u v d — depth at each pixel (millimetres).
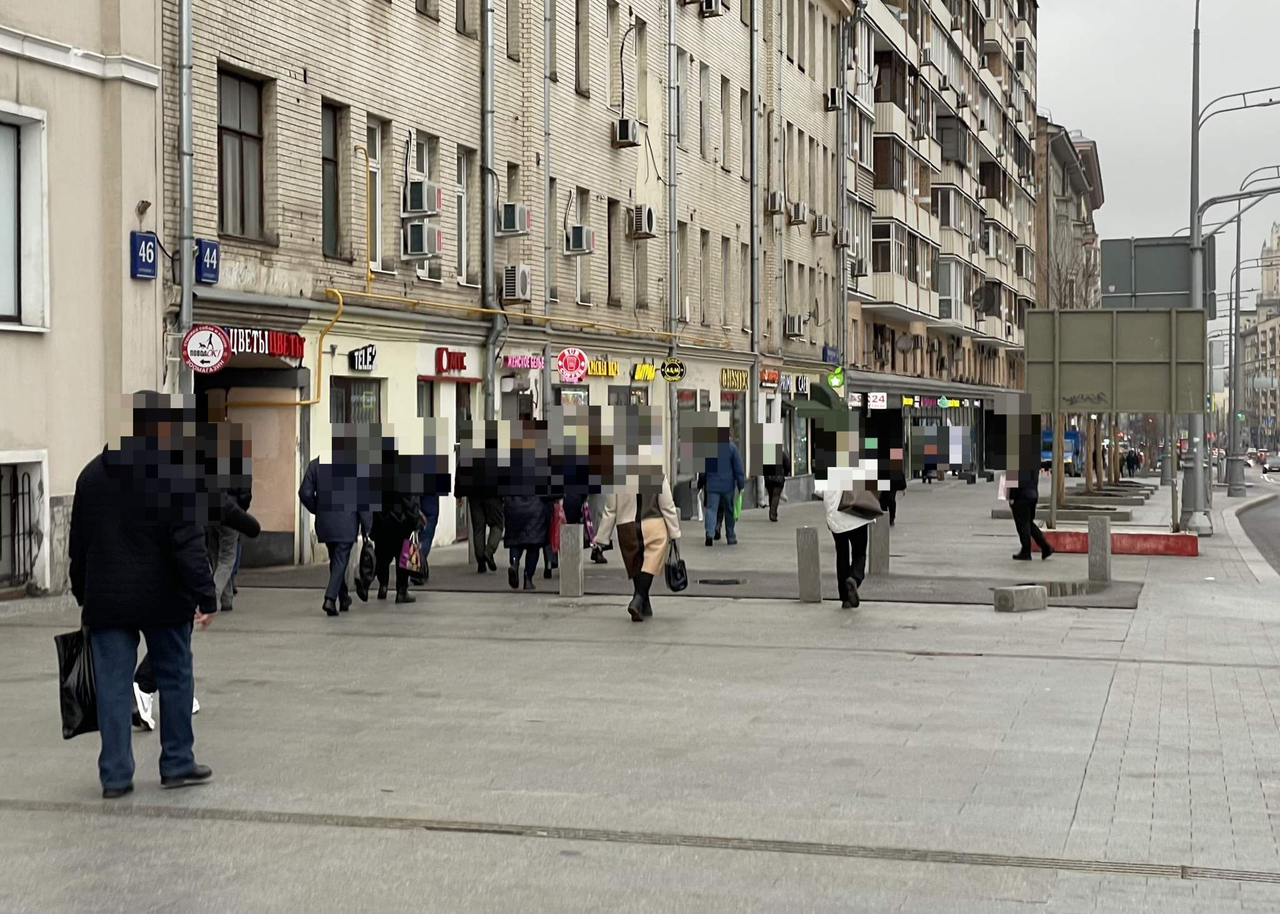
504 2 27484
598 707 10125
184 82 17875
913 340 64938
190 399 7582
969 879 6242
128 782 7680
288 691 10727
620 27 32781
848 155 52750
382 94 22984
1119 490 45250
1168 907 5863
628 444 14648
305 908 5852
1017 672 11633
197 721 9602
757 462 39844
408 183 23641
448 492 16438
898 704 10258
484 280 26297
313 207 20953
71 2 16391
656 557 14609
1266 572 20031
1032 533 21922
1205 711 10016
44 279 15969
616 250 33125
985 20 80438
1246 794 7707
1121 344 24391
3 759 8555
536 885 6145
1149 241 27219
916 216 61500
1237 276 54000
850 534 15594
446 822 7141
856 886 6133
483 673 11555
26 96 15750
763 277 44031
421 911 5812
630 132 32156
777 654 12570
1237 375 52875
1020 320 94500
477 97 26250
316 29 21062
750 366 41844
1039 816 7262
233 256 19047
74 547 7656
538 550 17703
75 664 7672
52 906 5871
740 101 41875
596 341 31188
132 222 17078
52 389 16109
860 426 15648
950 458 63125
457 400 25734
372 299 22375
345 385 22031
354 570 19484
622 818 7215
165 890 6078
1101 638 13539
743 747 8844
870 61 55656
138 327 17156
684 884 6160
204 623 7859
